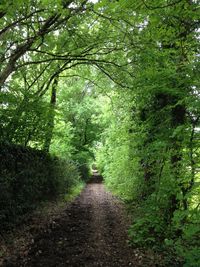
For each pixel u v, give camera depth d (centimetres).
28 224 1092
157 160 1105
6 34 1284
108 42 1308
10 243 849
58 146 2559
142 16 923
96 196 2489
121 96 1789
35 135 1510
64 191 2234
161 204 965
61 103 3059
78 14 1150
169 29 851
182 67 825
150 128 1048
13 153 1120
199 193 718
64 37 1377
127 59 1448
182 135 755
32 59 1585
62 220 1273
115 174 2302
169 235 894
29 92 1347
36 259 764
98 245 909
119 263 761
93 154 4469
